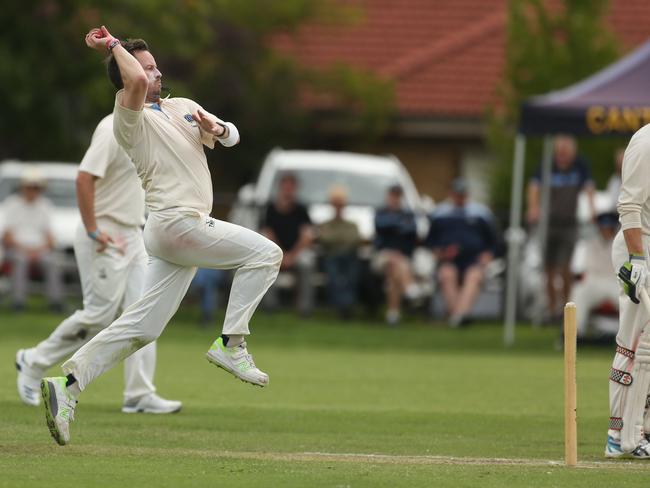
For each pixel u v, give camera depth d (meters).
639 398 30.00
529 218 68.31
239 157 99.88
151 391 37.19
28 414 35.69
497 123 84.31
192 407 38.84
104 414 36.72
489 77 103.00
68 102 94.38
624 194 30.06
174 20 91.19
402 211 70.31
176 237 29.22
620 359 30.23
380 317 74.00
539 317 71.19
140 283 36.81
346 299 71.25
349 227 71.44
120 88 29.11
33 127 90.00
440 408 40.03
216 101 99.31
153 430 33.84
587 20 82.44
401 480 26.23
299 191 75.19
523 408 40.28
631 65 58.53
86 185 35.84
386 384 46.59
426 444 32.56
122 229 36.59
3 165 84.25
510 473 27.34
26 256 70.62
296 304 74.19
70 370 29.53
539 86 82.38
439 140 102.12
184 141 29.34
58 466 27.48
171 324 68.56
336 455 30.19
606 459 30.22
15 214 70.94
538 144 81.31
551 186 67.75
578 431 35.34
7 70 85.88
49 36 87.69
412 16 110.12
